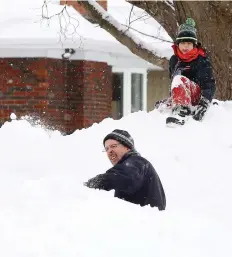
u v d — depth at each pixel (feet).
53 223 33.45
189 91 76.69
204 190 64.18
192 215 44.55
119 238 33.22
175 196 62.44
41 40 134.51
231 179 66.33
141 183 42.80
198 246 35.17
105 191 38.75
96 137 74.43
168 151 71.26
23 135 62.90
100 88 143.33
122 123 78.84
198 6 98.07
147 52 107.86
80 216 34.37
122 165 42.73
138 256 32.24
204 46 99.45
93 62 140.56
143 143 72.90
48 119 137.08
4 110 138.41
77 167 64.75
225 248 35.68
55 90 138.10
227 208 59.57
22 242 31.58
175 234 35.60
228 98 99.91
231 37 98.22
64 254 31.12
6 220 33.50
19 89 137.49
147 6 103.60
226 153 70.79
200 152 70.79
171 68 79.56
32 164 59.21
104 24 106.42
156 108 81.82
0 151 59.77
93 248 31.99
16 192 36.35
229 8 96.53
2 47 136.46
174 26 102.99
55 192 36.78
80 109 139.33
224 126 76.28
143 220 35.65
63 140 72.79
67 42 135.33
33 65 137.08
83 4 106.32
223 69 99.45
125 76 157.69
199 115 76.74
